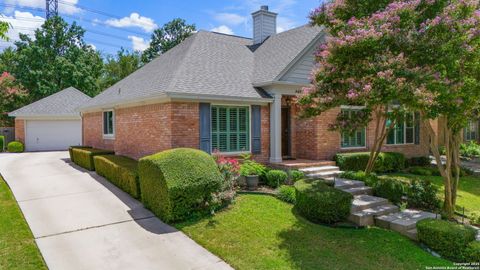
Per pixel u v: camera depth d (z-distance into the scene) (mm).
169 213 7059
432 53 6531
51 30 32062
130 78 16250
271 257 5676
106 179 11508
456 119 7598
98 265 5320
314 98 7977
